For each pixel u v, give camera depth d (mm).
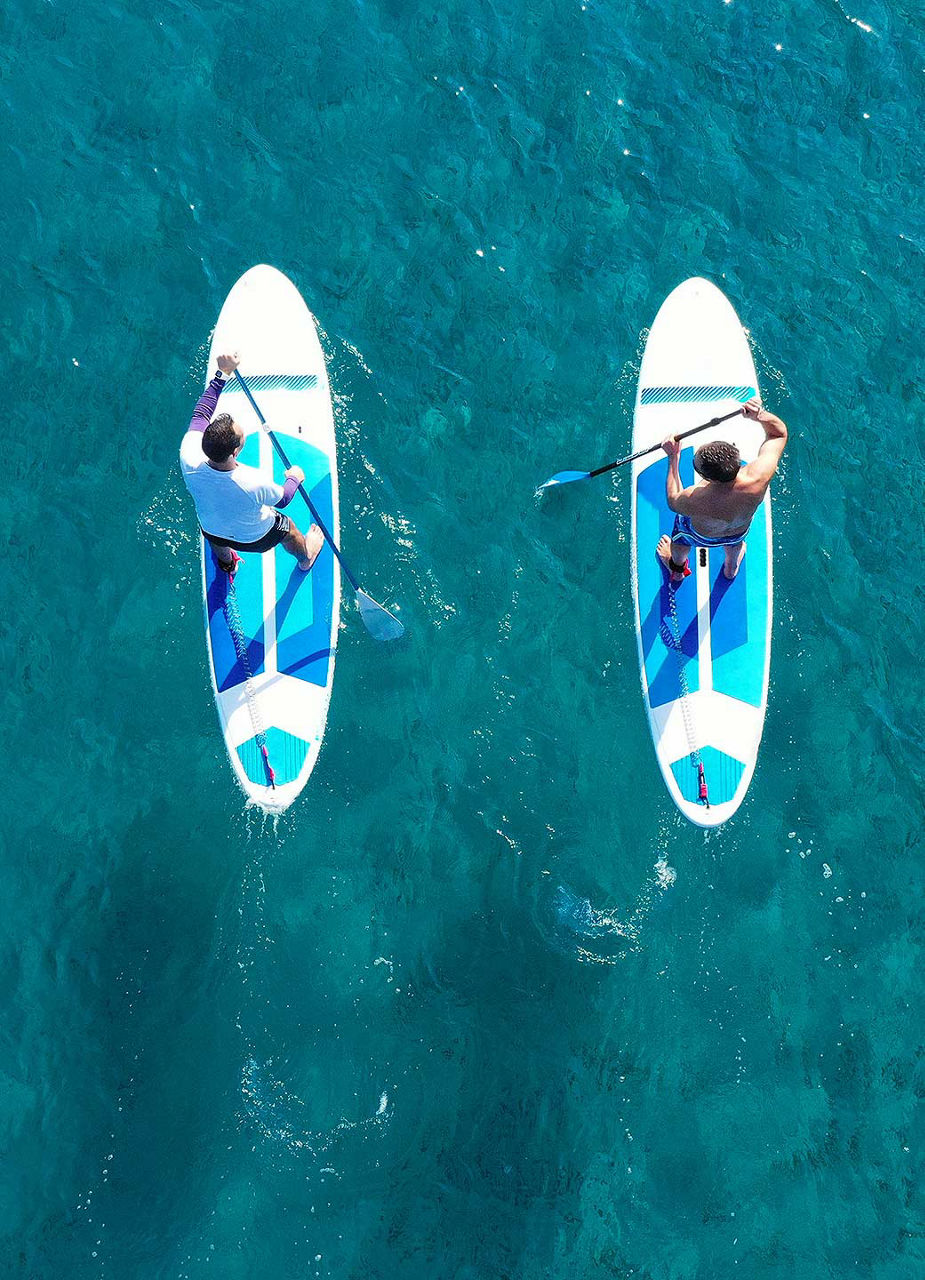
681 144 12391
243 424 10633
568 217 12016
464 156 12141
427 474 10961
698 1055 9414
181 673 10203
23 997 9234
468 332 11484
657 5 12953
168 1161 8898
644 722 10281
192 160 11875
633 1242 8938
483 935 9633
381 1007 9375
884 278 12055
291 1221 8812
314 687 10148
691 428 10781
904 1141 9297
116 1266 8633
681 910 9789
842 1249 9000
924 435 11508
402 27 12570
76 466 10742
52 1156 8859
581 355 11438
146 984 9328
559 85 12516
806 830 10102
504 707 10312
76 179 11727
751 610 10383
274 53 12336
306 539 10164
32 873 9578
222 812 9828
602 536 10812
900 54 12977
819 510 11117
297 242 11664
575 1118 9195
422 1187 8953
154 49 12227
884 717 10539
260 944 9484
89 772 9898
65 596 10359
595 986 9539
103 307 11281
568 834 9945
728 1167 9141
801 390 11492
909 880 10031
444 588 10617
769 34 12922
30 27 12234
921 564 11070
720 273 11883
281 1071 9156
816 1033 9523
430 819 9938
